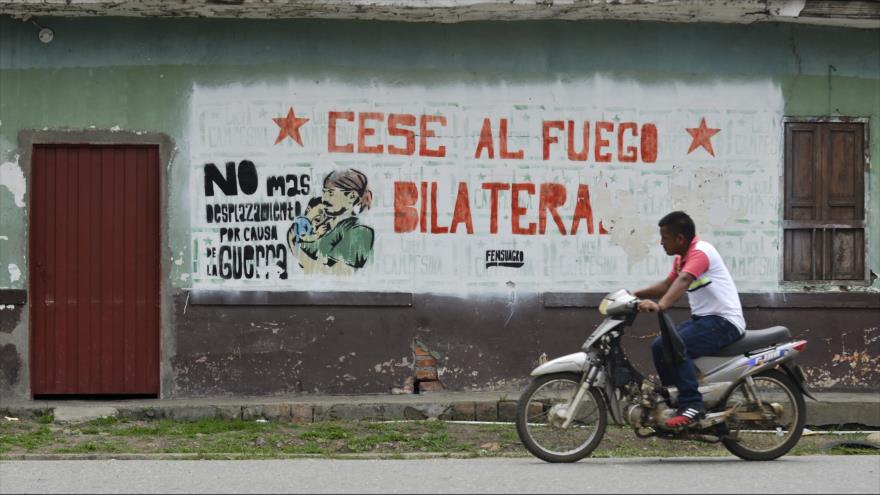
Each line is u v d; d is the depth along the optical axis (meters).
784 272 11.42
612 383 8.11
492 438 9.70
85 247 10.89
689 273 7.97
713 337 8.08
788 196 11.43
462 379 11.14
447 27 11.12
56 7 10.45
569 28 11.22
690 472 7.66
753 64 11.38
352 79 11.05
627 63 11.27
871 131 11.48
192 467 7.99
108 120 10.85
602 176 11.26
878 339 11.48
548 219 11.22
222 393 10.95
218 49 10.93
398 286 11.10
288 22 10.98
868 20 11.08
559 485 7.11
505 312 11.17
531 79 11.20
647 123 11.29
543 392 8.18
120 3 10.34
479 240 11.16
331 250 11.04
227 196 10.95
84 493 6.90
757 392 8.24
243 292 10.95
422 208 11.12
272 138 10.98
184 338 10.93
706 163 11.33
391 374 11.08
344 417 10.41
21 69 10.81
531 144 11.20
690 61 11.31
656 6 10.67
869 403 10.69
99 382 10.89
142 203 10.93
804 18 11.03
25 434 9.59
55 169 10.88
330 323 11.05
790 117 11.41
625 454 9.09
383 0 10.43
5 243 10.78
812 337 11.41
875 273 11.48
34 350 10.85
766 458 8.29
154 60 10.89
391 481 7.29
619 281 11.27
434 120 11.12
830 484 7.18
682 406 8.02
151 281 10.95
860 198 11.49
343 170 11.05
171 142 10.90
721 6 10.69
